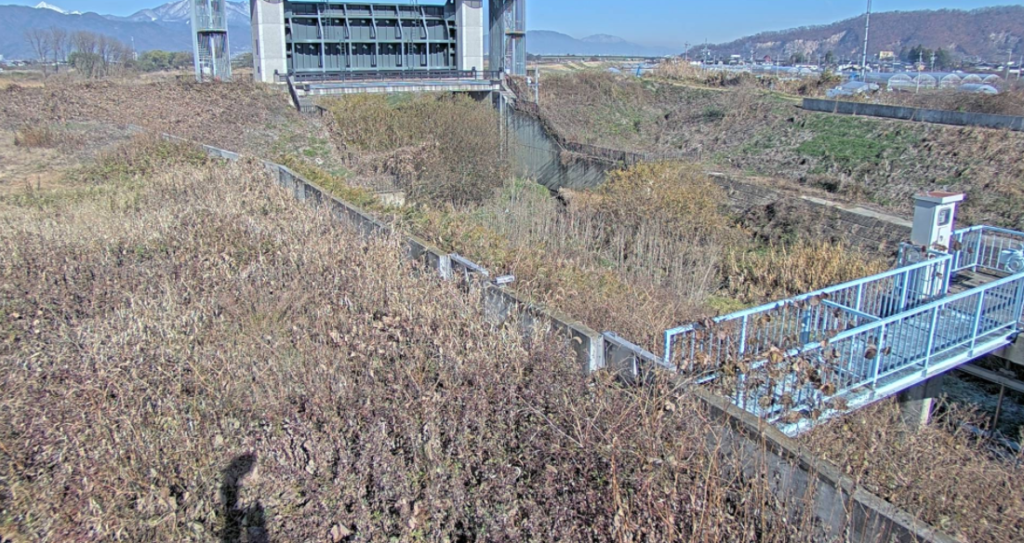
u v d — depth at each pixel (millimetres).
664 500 4672
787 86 39562
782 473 4898
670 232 17438
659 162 21906
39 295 8539
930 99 32062
